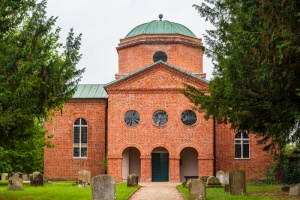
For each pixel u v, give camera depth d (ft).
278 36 59.52
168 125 136.36
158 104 136.98
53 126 150.61
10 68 65.62
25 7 70.44
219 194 87.86
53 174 149.07
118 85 137.90
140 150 135.74
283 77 63.46
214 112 83.87
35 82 64.59
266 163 142.51
